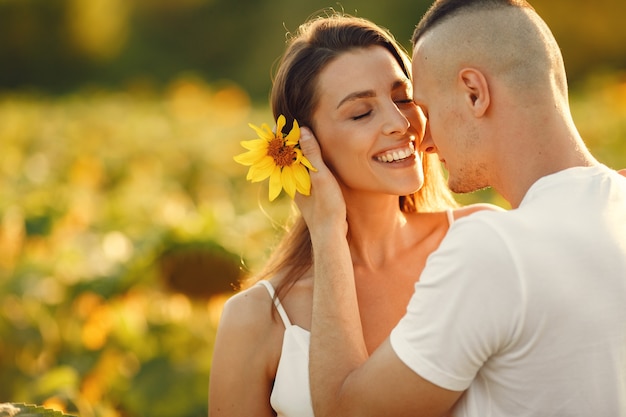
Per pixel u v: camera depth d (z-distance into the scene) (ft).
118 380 16.49
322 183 9.86
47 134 42.32
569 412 8.02
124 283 18.52
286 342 10.16
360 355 9.19
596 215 8.24
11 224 23.29
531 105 8.54
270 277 11.03
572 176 8.43
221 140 37.93
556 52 8.77
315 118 10.35
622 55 81.51
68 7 103.96
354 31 10.32
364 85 10.08
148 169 34.58
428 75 9.02
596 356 7.98
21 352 17.29
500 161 8.76
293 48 10.55
